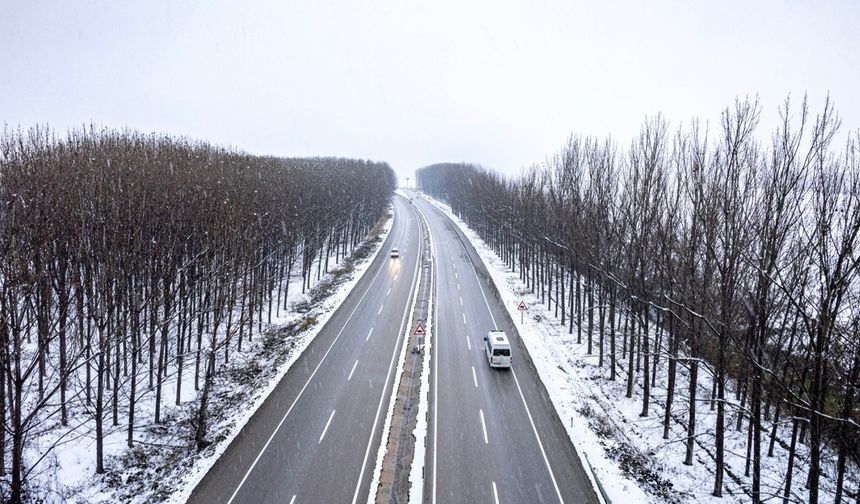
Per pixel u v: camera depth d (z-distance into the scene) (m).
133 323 24.06
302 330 40.00
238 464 21.36
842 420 13.22
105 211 23.31
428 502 19.03
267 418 25.55
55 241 22.20
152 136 61.03
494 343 33.41
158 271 25.52
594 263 34.56
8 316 17.78
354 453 22.41
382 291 54.09
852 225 13.21
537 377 31.81
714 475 21.62
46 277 20.92
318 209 60.12
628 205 31.09
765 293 17.08
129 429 22.70
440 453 22.58
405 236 97.69
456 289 56.28
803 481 20.98
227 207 32.84
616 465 21.81
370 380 30.59
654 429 25.66
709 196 20.53
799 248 17.41
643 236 27.25
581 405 27.75
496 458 22.22
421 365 33.41
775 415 23.64
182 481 20.12
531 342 38.69
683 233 24.50
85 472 20.81
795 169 16.09
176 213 29.33
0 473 18.91
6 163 27.22
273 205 45.16
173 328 33.50
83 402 25.88
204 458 21.77
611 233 34.12
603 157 45.94
